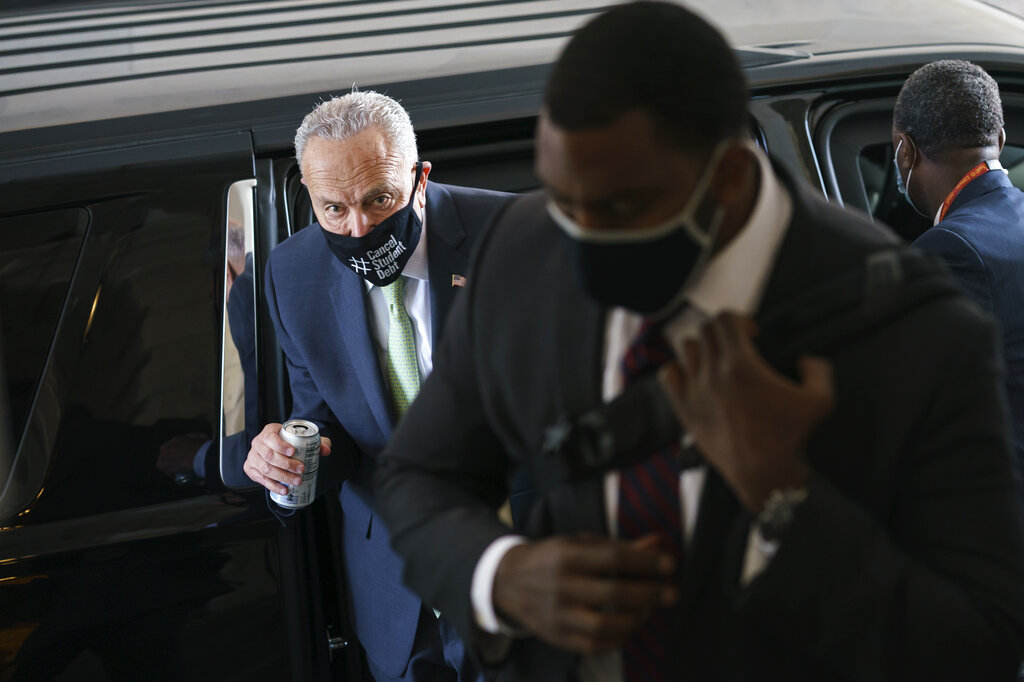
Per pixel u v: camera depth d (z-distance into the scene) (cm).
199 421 180
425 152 202
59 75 216
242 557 180
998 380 83
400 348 178
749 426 76
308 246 181
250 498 180
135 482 177
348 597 196
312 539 193
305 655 185
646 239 80
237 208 187
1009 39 230
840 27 226
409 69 211
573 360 93
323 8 241
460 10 233
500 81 207
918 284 82
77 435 177
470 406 106
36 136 196
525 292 98
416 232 171
